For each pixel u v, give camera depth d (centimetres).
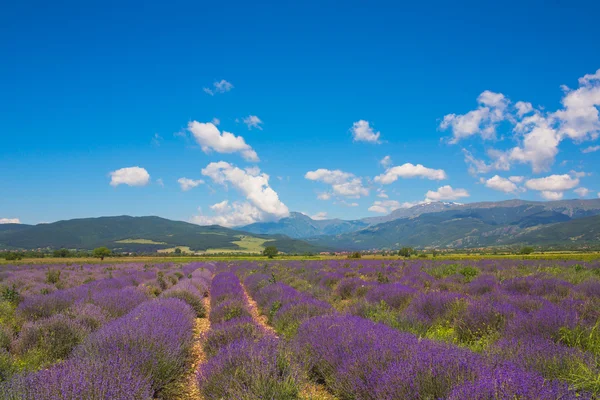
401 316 948
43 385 429
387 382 457
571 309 813
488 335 745
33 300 1198
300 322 967
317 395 576
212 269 4659
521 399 349
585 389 413
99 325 930
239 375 558
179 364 675
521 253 9106
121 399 428
